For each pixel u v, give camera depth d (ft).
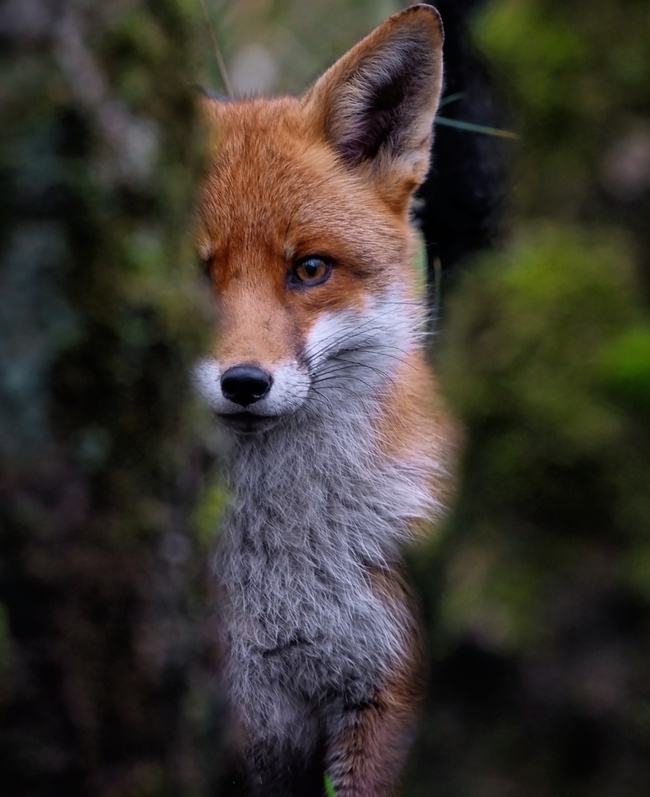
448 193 27.94
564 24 15.70
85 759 11.54
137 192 11.57
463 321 16.93
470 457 16.67
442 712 15.88
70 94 10.89
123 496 11.59
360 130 23.97
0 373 10.91
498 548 15.33
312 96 23.58
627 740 13.75
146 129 11.69
